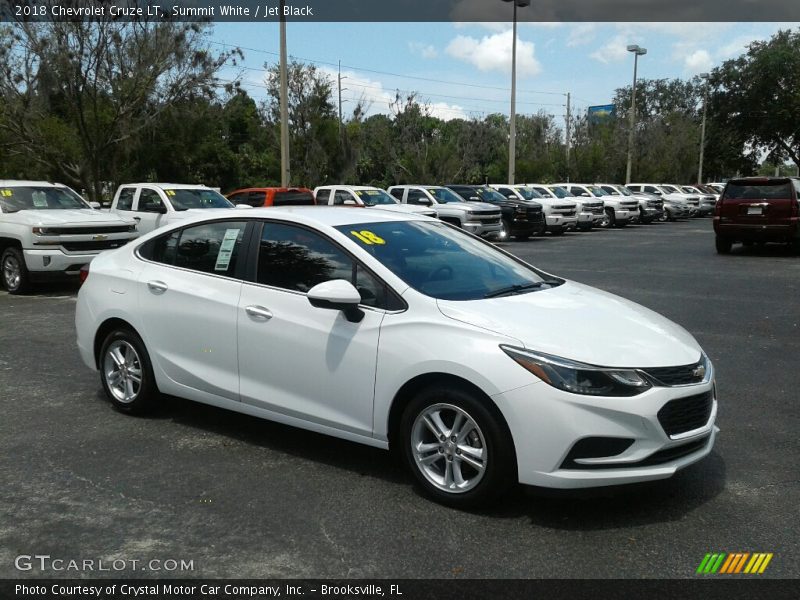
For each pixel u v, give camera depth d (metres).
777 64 55.03
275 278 4.94
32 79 24.00
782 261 17.11
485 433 3.97
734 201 18.53
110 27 23.77
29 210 12.90
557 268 15.83
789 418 5.72
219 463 4.84
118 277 5.79
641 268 15.79
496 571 3.48
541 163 48.28
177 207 16.03
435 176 41.06
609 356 3.92
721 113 59.78
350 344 4.46
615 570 3.49
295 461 4.88
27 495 4.34
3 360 7.68
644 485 3.88
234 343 5.04
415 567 3.52
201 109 26.78
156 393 5.70
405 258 4.75
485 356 3.96
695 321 9.56
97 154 24.97
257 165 37.78
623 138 51.53
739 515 4.07
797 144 57.97
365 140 41.66
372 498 4.29
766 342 8.34
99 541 3.78
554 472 3.83
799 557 3.61
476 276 4.85
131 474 4.65
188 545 3.74
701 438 4.11
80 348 6.12
